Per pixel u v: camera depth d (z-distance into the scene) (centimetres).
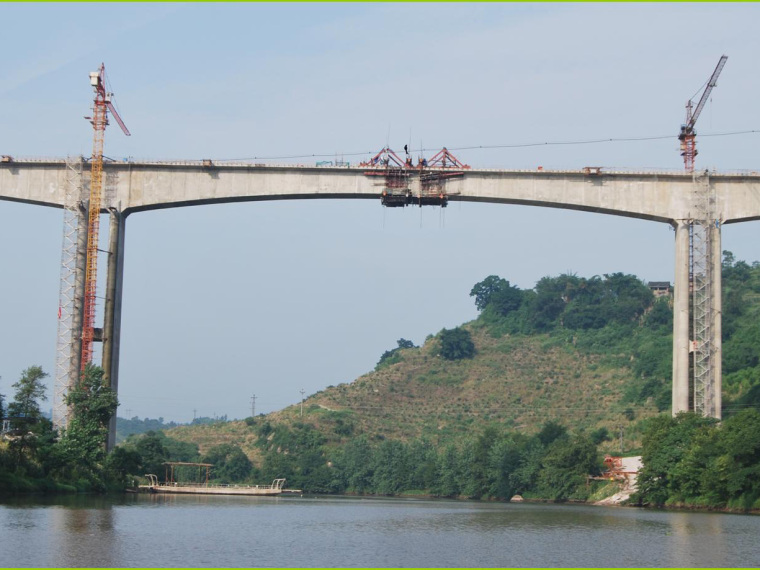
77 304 16000
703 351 15688
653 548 9056
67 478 14625
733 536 10144
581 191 16075
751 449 13550
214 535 9712
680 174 15938
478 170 16038
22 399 13812
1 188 16225
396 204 16212
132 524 10394
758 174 15862
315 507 15712
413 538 9819
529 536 10125
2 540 8338
